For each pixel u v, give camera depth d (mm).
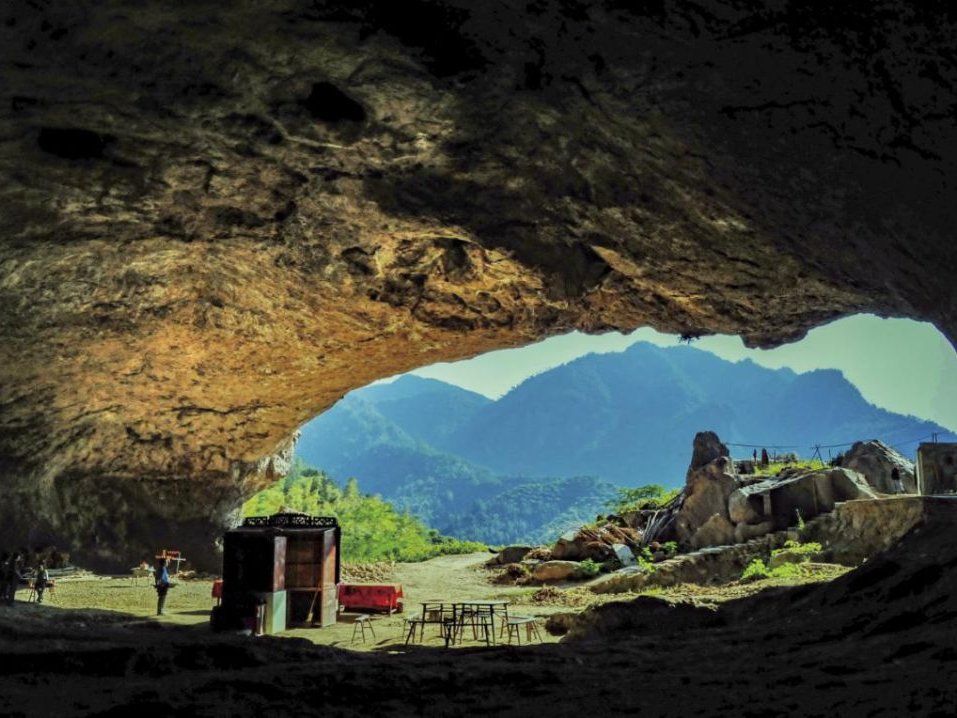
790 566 21172
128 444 27594
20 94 11820
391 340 23688
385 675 7629
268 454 30703
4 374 21797
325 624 16969
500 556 33406
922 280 10961
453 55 11055
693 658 8477
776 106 9672
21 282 18312
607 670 8023
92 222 16672
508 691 7180
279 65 11547
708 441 31078
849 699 5387
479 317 21906
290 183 15727
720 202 13195
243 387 26609
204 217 17219
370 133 13531
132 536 28594
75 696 7090
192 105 12578
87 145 13992
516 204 15773
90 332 21656
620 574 24172
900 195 9539
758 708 5477
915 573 10109
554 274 17562
